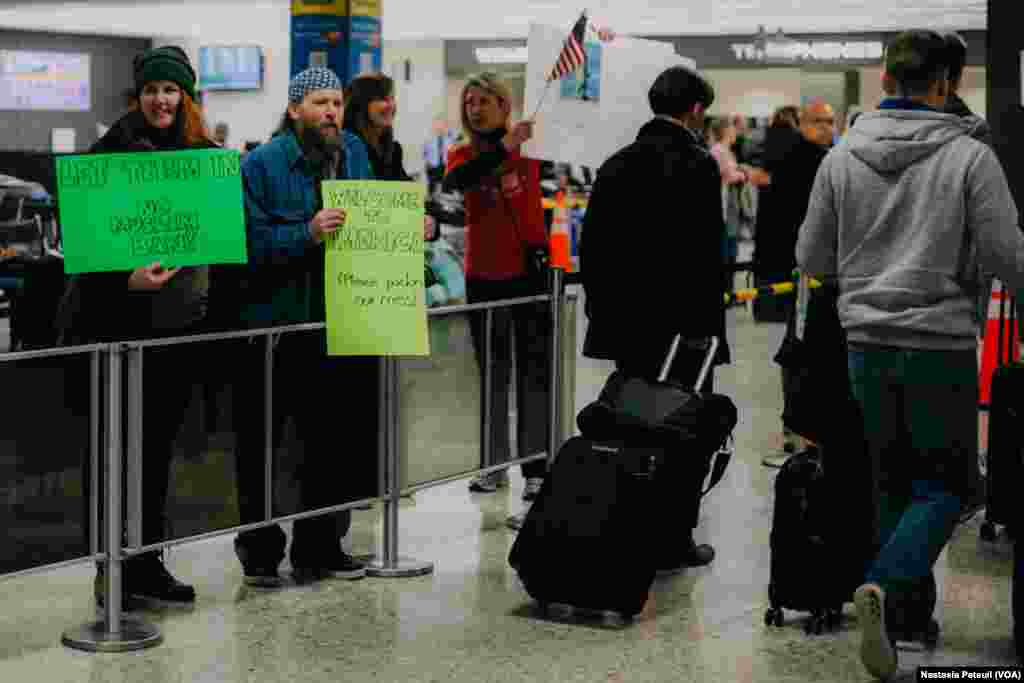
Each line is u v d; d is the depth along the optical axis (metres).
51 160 12.03
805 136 9.80
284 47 38.19
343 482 6.27
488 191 7.95
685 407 5.83
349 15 9.22
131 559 5.92
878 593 4.86
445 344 6.73
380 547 6.92
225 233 5.54
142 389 5.41
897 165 5.11
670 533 5.80
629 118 7.73
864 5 27.58
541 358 7.41
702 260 6.37
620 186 6.41
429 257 12.16
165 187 5.49
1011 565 6.64
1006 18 6.79
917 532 5.06
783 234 9.88
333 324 6.02
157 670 5.15
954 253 5.05
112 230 5.45
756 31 33.56
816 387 5.43
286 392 6.00
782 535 5.66
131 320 5.71
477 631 5.65
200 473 5.68
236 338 5.77
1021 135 6.80
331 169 6.17
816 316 5.48
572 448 5.91
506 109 7.94
